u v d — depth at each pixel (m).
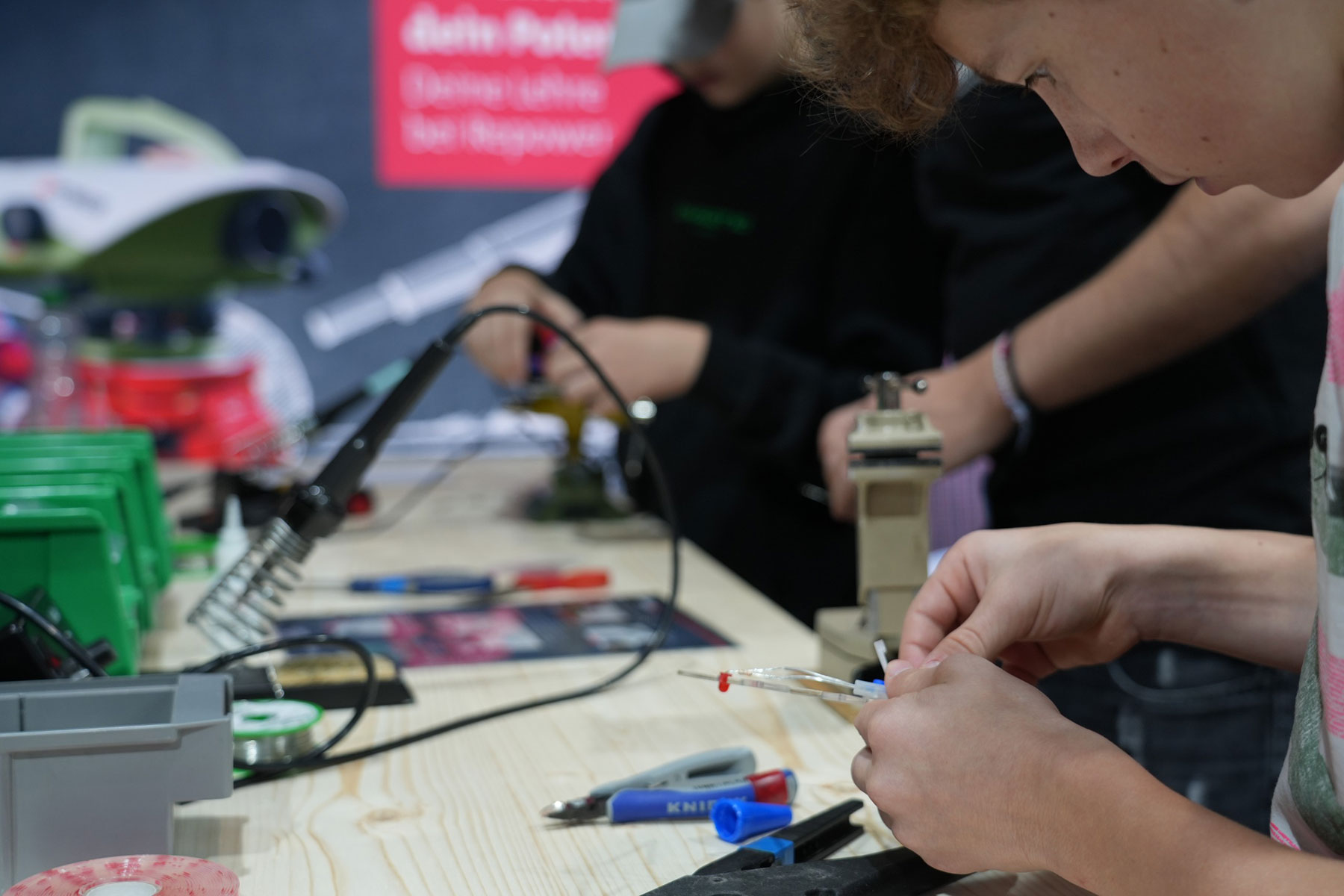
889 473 0.86
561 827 0.68
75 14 2.48
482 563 1.45
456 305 2.74
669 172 1.96
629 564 1.45
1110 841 0.48
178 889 0.53
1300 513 1.12
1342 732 0.48
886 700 0.60
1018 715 0.55
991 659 0.68
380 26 2.63
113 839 0.58
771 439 1.54
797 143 1.72
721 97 1.77
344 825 0.68
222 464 2.09
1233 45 0.47
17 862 0.57
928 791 0.55
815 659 1.02
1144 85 0.49
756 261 1.77
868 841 0.67
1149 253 0.99
